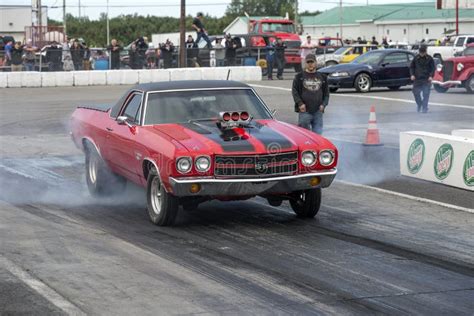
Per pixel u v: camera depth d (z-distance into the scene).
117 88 35.53
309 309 6.82
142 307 6.86
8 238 9.49
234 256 8.65
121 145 11.09
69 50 41.84
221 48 43.12
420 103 24.70
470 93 31.44
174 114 10.92
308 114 14.78
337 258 8.57
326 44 60.00
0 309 6.79
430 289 7.42
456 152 13.00
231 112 10.59
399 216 10.86
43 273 7.95
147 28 117.19
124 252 8.81
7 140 19.44
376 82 32.62
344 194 12.56
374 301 7.05
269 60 41.12
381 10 104.50
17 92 33.59
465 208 11.39
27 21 75.94
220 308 6.84
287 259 8.52
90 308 6.83
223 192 9.77
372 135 17.95
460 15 90.00
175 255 8.69
